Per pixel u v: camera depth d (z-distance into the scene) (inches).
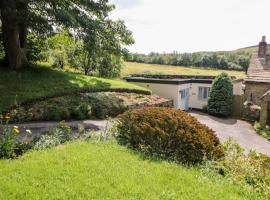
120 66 1391.5
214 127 834.2
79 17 708.0
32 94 625.0
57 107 596.7
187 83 1142.3
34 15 642.2
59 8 663.8
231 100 1037.8
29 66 831.7
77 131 486.9
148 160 322.0
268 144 665.0
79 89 749.3
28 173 256.5
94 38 728.3
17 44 772.6
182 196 239.5
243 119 988.6
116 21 848.3
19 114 528.4
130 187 244.7
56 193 225.3
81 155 312.8
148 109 414.0
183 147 352.2
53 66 1147.9
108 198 223.3
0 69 753.0
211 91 1045.2
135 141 381.1
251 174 290.5
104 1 808.9
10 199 211.6
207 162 322.0
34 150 331.9
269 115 858.1
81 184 242.5
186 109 1156.5
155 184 255.1
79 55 1230.3
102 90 834.2
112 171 274.4
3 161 287.4
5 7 645.9
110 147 359.9
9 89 626.2
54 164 282.0
